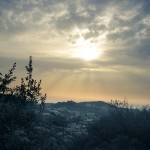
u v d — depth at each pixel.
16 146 36.59
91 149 35.75
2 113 44.47
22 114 47.47
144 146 32.97
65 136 49.84
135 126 36.12
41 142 42.16
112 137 36.19
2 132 39.22
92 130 41.16
